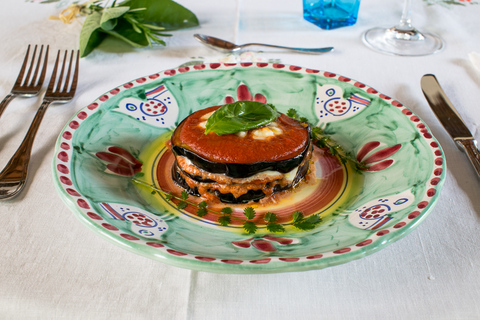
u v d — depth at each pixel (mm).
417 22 659
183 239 368
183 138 426
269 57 586
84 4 668
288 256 328
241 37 624
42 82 538
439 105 503
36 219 410
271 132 426
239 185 423
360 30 643
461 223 407
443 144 471
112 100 468
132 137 463
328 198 432
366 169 445
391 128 454
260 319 347
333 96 491
